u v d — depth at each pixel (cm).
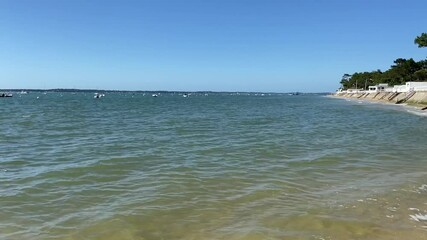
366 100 14538
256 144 2341
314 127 3681
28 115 5238
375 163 1709
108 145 2280
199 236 835
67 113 5875
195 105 10200
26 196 1146
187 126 3700
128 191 1204
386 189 1234
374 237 827
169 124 3944
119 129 3353
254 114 6050
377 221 927
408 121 4519
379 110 7238
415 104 8925
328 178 1402
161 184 1293
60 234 849
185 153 1975
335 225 899
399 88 12019
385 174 1477
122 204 1065
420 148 2198
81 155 1903
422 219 945
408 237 827
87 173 1470
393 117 5272
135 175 1436
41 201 1095
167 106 9331
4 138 2633
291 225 900
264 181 1342
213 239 816
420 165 1667
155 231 867
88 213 989
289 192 1197
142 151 2036
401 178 1403
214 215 975
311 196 1153
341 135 2923
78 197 1136
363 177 1421
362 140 2592
